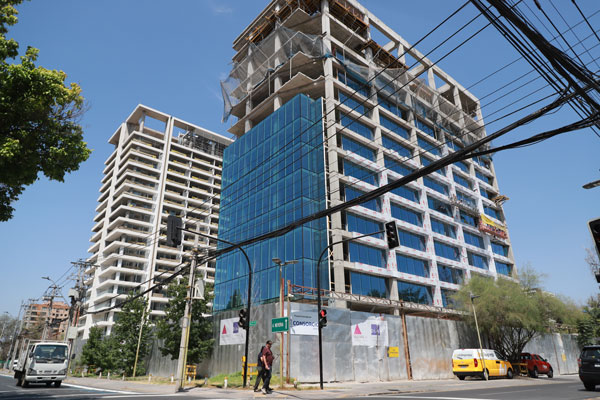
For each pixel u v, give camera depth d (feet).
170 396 44.70
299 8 155.43
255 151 151.94
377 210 138.00
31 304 235.20
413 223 148.05
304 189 123.13
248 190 148.56
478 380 82.79
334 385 69.05
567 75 28.09
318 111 137.69
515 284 112.78
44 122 34.22
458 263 156.25
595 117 28.35
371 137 148.77
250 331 81.35
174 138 304.71
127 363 111.75
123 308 118.73
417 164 159.84
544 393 46.73
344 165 134.10
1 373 162.71
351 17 167.43
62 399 39.83
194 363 90.84
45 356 69.41
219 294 141.49
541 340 136.26
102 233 262.88
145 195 266.57
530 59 28.27
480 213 179.01
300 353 72.74
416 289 137.80
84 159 37.09
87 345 136.98
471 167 193.67
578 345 156.56
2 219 36.45
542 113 30.32
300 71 158.30
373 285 124.77
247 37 190.80
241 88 180.24
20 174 33.19
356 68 152.97
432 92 181.57
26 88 32.81
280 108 144.77
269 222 131.85
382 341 88.79
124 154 278.46
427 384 70.49
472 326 109.81
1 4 34.88
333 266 115.96
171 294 96.68
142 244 244.01
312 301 102.89
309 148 130.82
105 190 295.69
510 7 25.53
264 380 49.39
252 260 132.46
